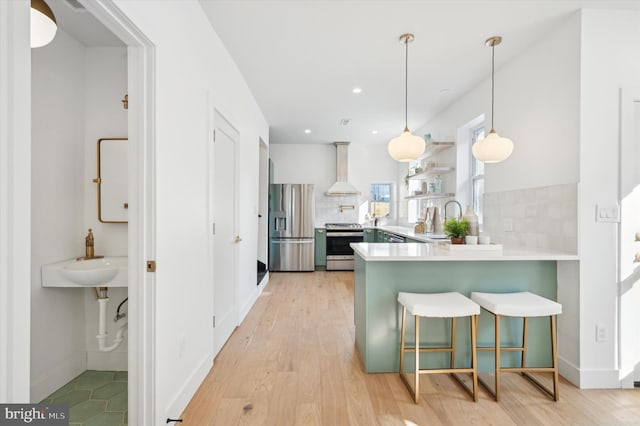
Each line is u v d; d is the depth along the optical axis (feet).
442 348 8.00
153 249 5.37
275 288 16.65
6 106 2.73
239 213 11.19
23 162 2.86
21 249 2.87
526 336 7.96
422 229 15.51
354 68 10.83
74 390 7.23
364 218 23.22
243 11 7.70
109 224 8.09
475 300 7.67
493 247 8.40
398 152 9.34
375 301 8.09
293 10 7.68
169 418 5.88
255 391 7.16
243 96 11.73
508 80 10.26
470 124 13.12
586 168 7.50
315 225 23.04
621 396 7.07
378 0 7.32
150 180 5.35
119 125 8.07
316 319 11.95
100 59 8.07
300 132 19.69
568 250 7.80
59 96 7.41
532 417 6.29
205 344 7.83
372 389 7.27
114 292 8.08
